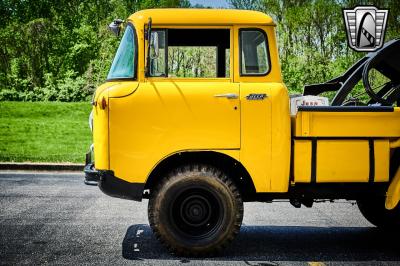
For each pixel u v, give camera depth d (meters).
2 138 21.59
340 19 31.52
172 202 5.69
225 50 5.93
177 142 5.71
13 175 12.52
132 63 5.86
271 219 8.02
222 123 5.73
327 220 8.02
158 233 5.71
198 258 5.77
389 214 7.14
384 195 6.07
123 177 5.70
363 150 5.82
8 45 44.59
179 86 5.77
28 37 44.59
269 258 5.83
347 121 5.77
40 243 6.36
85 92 38.84
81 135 22.88
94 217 7.87
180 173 5.72
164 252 6.00
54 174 12.82
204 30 5.92
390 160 6.10
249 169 5.75
